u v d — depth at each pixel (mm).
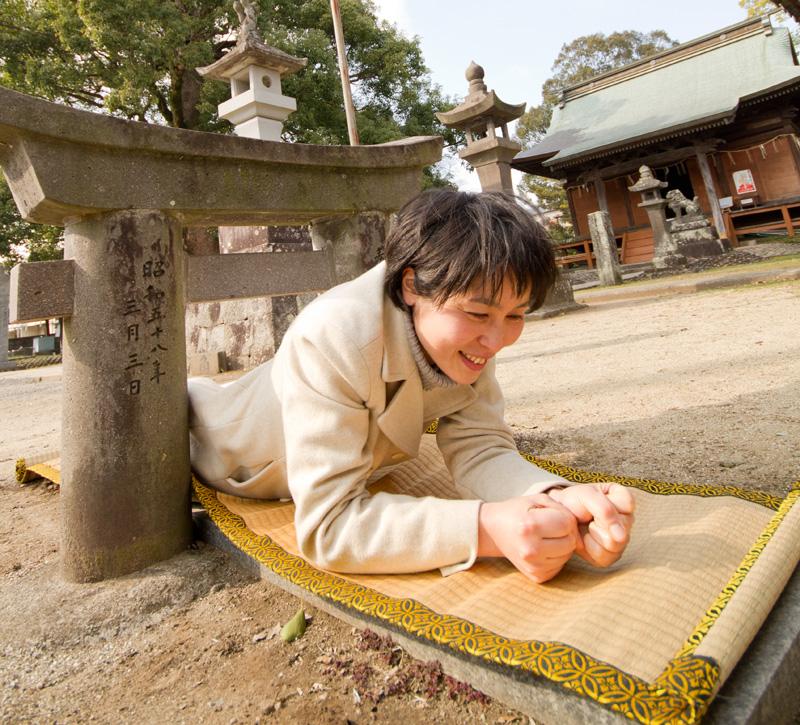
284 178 1865
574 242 16594
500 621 928
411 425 1285
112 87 12508
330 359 1117
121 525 1491
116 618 1318
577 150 17266
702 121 14469
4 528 2035
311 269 2080
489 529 1027
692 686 674
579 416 2652
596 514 964
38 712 1030
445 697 942
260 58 5320
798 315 4684
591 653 784
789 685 812
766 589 849
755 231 15227
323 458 1126
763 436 2010
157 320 1563
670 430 2227
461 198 1025
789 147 15797
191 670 1113
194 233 12328
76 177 1412
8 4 12156
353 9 14141
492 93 8031
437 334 1022
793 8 5711
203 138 1632
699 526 1110
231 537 1390
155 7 11203
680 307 6773
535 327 7176
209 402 1668
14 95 1284
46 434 4211
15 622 1320
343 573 1152
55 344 18984
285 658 1107
